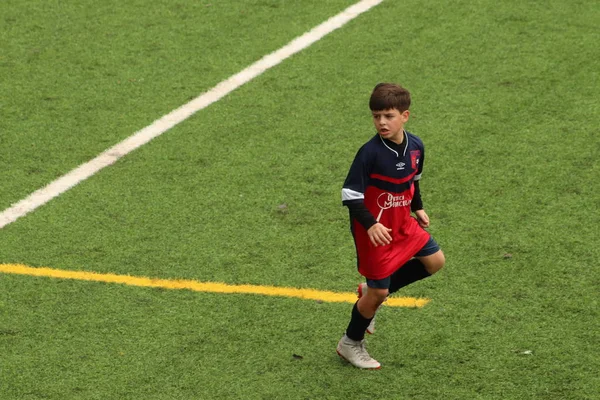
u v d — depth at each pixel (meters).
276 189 28.16
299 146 30.56
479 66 35.28
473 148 29.98
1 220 26.81
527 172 28.56
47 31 38.78
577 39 36.97
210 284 23.80
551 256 24.53
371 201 19.58
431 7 40.12
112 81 35.09
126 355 21.20
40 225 26.58
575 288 23.20
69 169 29.50
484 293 23.16
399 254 19.94
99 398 19.86
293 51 36.97
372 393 19.91
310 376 20.45
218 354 21.20
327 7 40.69
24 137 31.38
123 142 31.03
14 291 23.59
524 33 37.59
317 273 24.20
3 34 38.53
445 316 22.34
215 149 30.53
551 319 22.11
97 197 27.97
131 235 26.05
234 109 33.03
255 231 26.11
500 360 20.77
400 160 19.36
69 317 22.58
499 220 26.22
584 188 27.62
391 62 35.91
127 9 40.66
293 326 22.14
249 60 36.41
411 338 21.61
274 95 33.91
